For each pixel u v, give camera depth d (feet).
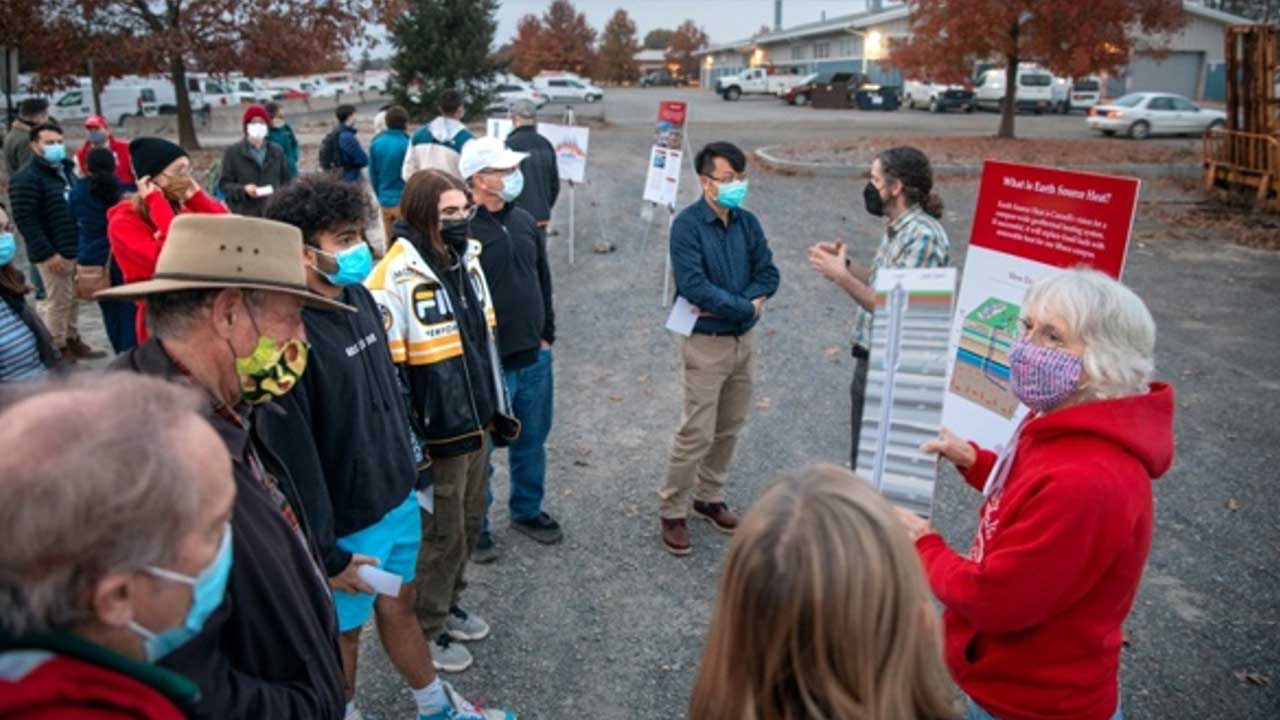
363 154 35.45
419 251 10.57
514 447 14.69
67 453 3.58
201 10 73.00
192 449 3.97
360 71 230.68
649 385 22.88
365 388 8.63
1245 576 14.16
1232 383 22.95
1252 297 31.32
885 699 4.12
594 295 31.07
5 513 3.46
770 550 4.18
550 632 12.61
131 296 5.62
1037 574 6.18
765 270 14.69
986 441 9.70
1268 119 47.03
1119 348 6.28
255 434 6.56
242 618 5.12
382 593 8.26
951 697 4.48
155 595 3.86
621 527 15.61
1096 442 6.28
